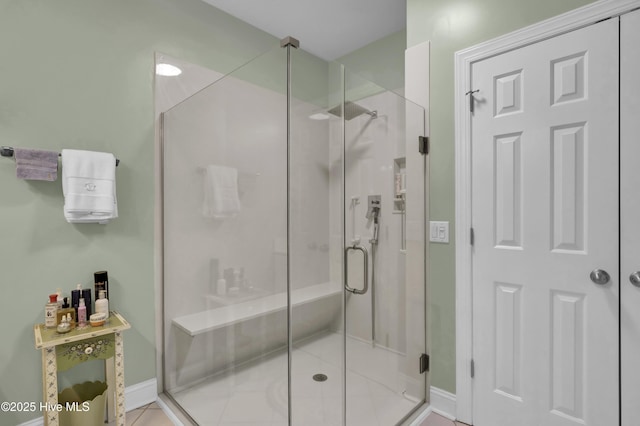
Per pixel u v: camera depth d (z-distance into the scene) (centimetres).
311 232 160
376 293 182
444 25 190
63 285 176
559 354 154
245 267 168
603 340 142
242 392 168
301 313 155
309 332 158
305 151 157
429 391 198
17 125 162
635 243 135
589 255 146
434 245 196
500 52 169
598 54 142
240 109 170
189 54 229
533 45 159
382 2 241
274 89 157
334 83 170
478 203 177
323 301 163
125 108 198
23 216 165
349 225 174
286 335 152
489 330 174
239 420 168
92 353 162
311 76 161
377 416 179
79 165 171
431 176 197
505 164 168
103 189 177
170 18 219
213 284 184
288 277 151
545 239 157
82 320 164
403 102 191
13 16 162
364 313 178
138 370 203
